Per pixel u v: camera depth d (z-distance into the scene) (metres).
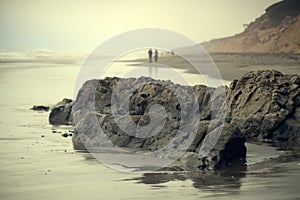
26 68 58.09
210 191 14.73
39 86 43.31
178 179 16.12
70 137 23.47
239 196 14.20
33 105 34.28
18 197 14.50
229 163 18.11
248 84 25.05
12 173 16.97
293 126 22.88
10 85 44.16
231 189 14.90
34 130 25.34
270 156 19.31
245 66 44.88
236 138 18.30
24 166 17.89
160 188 15.10
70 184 15.68
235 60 49.72
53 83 45.12
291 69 41.97
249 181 15.77
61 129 25.61
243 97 24.66
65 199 14.27
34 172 17.08
